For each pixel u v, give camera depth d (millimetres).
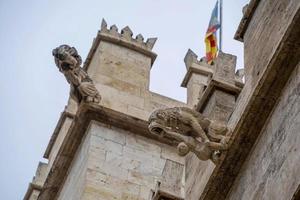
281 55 14594
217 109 16984
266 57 15586
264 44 15867
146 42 26969
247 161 15273
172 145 24531
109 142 23938
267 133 14844
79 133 24359
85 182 22750
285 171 13750
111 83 25453
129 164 23688
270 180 14180
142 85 25844
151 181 23516
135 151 24031
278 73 14703
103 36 26531
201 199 15875
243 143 15297
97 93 24328
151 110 25391
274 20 15711
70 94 24438
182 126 15984
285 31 14547
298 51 14500
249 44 16578
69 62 24016
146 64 26531
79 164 23969
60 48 24141
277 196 13766
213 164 16203
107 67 25891
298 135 13703
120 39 26625
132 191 23125
